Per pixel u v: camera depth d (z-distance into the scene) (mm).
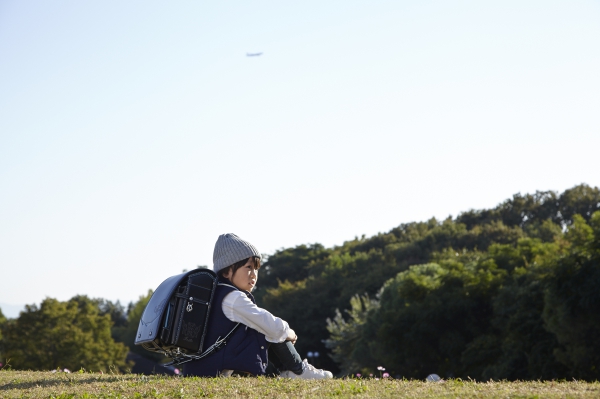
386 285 48188
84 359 51219
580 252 26031
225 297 5422
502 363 28219
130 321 93500
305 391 4789
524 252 38719
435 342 35188
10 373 7027
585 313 24500
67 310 53250
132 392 4863
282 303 71688
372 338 41750
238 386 4887
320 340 66812
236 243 5621
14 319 56312
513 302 30500
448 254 51219
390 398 4594
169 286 5395
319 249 99438
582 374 24344
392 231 90688
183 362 5527
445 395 4676
